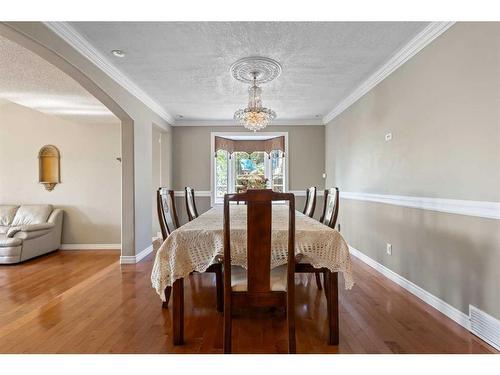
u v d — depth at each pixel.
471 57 2.00
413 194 2.71
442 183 2.31
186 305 2.52
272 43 2.65
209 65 3.14
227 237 1.58
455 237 2.17
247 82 3.66
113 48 2.73
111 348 1.83
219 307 2.39
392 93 3.10
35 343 1.89
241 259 1.80
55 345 1.87
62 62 2.49
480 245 1.94
